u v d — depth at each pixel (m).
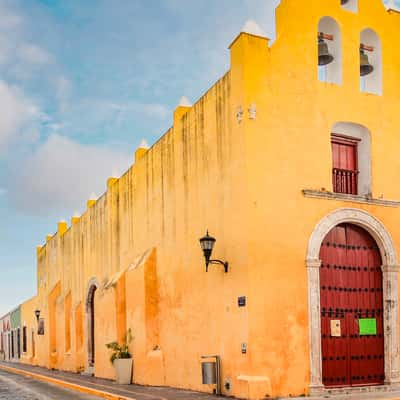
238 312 12.33
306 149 13.05
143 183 19.00
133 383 17.77
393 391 12.84
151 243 18.03
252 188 12.34
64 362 28.47
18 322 45.22
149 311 17.19
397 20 14.84
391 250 13.73
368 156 14.02
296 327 12.30
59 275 31.59
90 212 25.66
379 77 14.45
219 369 13.05
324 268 13.11
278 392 11.88
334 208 13.19
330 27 14.22
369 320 13.41
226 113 13.41
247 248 12.14
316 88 13.39
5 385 20.22
